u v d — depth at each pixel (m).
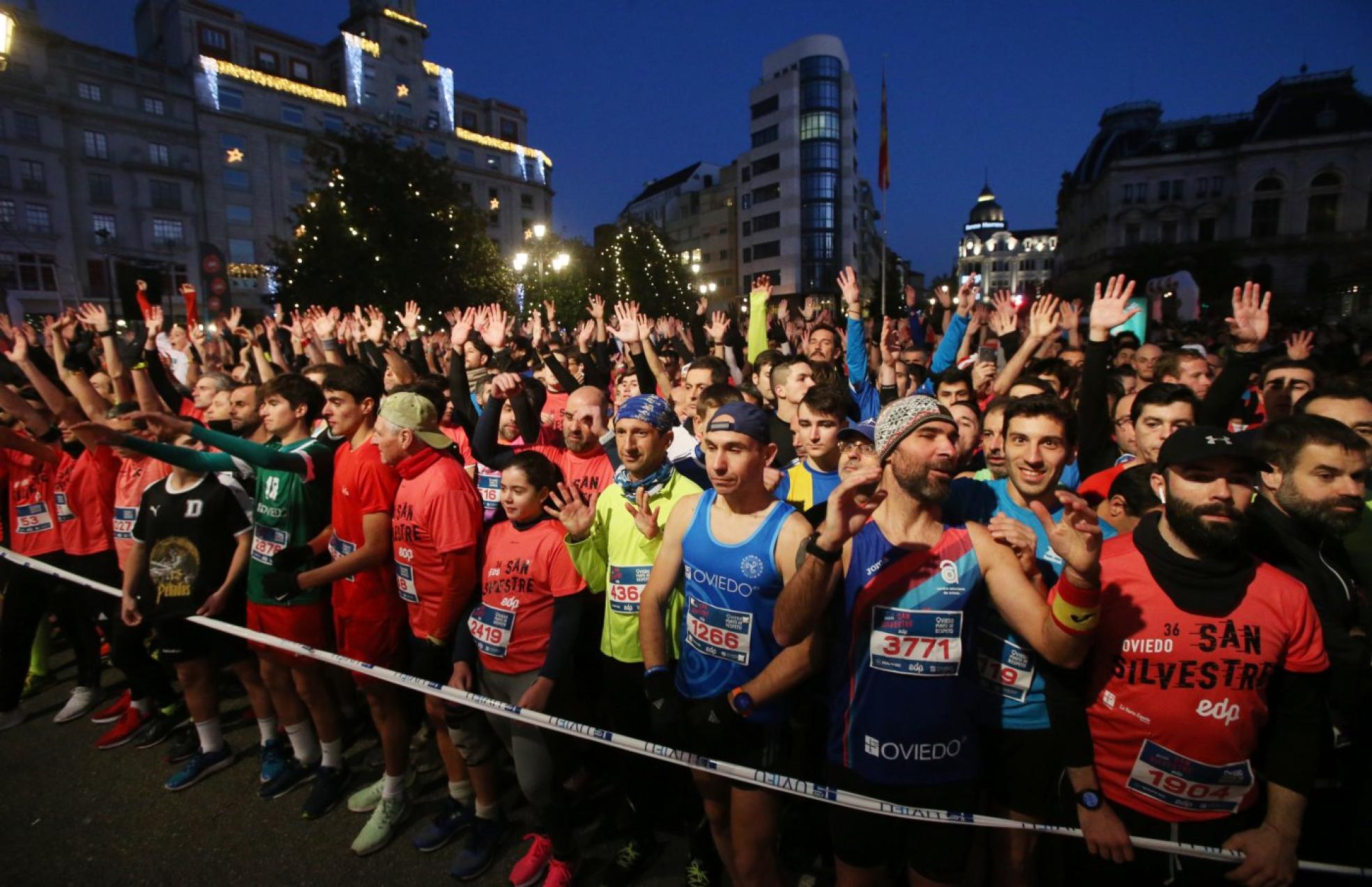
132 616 3.56
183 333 8.57
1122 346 7.44
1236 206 68.00
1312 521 2.17
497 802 3.00
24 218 44.09
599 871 2.90
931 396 2.04
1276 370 3.46
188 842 3.08
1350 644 2.13
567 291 33.44
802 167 71.00
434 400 4.00
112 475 4.34
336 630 3.24
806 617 1.93
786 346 10.35
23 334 4.31
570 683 2.86
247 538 3.59
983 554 2.05
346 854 3.00
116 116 47.12
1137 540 2.03
